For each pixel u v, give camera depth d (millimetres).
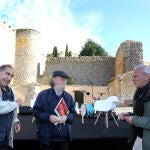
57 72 3402
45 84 31719
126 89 23609
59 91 3404
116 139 4941
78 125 7316
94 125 7219
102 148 4902
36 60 29031
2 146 3039
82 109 8023
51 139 3266
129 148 4953
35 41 28891
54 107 3314
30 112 10836
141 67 3020
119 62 30750
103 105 6953
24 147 4586
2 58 25484
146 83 2986
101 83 34344
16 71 28297
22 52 28406
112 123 7836
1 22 25281
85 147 4852
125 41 29234
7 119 3057
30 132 5613
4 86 3100
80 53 44562
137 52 28828
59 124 3297
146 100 2900
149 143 2855
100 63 34781
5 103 2955
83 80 34812
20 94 25609
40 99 3342
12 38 27828
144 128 2918
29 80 28250
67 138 3385
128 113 3256
